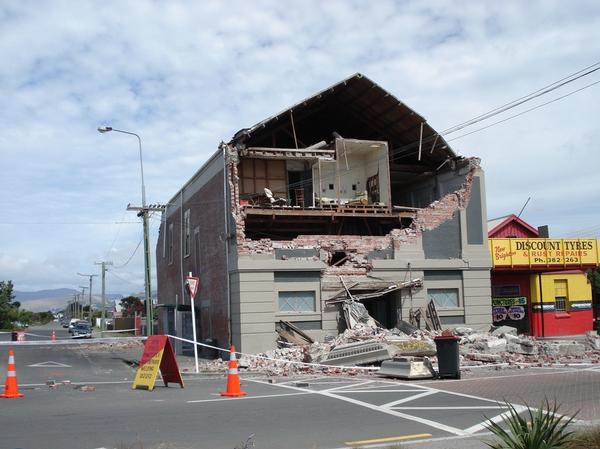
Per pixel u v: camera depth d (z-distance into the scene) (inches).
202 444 321.1
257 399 482.9
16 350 1389.0
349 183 1237.1
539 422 249.6
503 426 362.3
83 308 5590.6
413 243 1019.3
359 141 1152.2
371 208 1114.1
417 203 1256.8
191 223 1253.7
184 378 695.7
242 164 1181.7
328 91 1056.8
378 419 391.5
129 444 319.0
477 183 1085.1
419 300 1008.2
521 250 1209.4
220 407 441.7
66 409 434.9
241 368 790.5
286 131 1155.9
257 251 930.7
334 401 468.8
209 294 1081.4
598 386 531.8
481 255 1059.3
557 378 597.9
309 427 366.3
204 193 1145.4
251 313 911.7
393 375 633.0
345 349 754.8
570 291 1353.3
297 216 1069.1
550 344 834.2
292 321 932.6
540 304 1301.7
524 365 724.7
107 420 389.4
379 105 1124.5
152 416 403.5
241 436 341.4
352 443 323.0
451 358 609.3
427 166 1201.4
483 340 870.4
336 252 1002.7
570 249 1246.3
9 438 335.6
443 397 483.2
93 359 1089.4
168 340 572.4
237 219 947.3
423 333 917.8
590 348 891.4
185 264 1307.8
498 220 1408.7
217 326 1022.4
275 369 740.7
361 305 951.6
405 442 323.9
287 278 943.7
